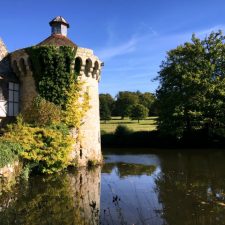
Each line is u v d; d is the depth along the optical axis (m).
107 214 12.29
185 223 11.48
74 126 23.44
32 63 23.56
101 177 20.05
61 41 26.12
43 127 20.39
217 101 37.94
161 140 43.81
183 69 39.66
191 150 37.31
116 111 89.00
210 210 13.02
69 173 20.98
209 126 40.38
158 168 24.17
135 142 44.75
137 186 17.53
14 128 19.53
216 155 31.89
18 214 11.83
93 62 24.41
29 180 17.95
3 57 25.34
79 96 23.77
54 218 11.50
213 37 40.31
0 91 23.05
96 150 25.45
